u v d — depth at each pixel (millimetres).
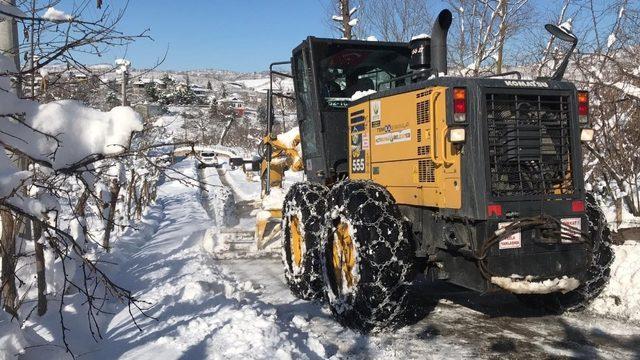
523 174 4434
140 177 14141
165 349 4355
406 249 4617
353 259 4758
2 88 2717
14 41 4402
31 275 5457
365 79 6613
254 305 5555
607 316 5031
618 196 7410
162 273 7395
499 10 11445
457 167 4457
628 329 4711
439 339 4629
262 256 8391
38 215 2861
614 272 5234
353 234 4668
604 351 4277
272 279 7121
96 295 6062
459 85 4355
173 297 5996
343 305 4941
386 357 4266
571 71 8352
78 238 6535
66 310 5332
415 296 5984
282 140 7938
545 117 4543
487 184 4246
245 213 12672
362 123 5734
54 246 2988
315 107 6363
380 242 4539
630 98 6586
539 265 4363
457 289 6254
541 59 9484
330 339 4742
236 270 7688
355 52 6547
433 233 4906
